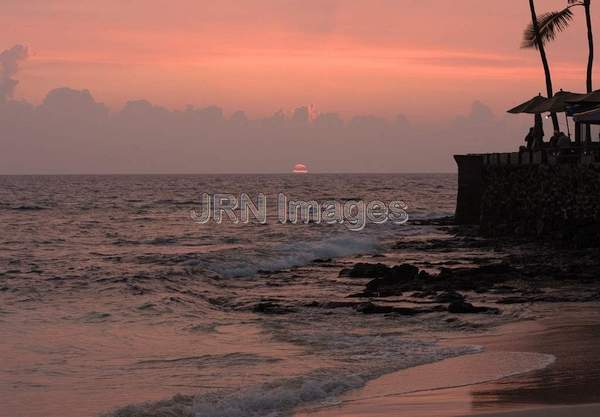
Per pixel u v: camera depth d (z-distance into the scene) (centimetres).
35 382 1540
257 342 1911
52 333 2047
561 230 4041
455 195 13238
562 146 4353
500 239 4625
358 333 1983
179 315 2352
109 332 2070
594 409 1098
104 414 1285
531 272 2988
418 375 1481
